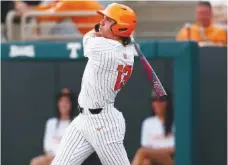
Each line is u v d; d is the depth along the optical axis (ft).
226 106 98.12
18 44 98.78
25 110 100.37
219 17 136.87
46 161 99.91
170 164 96.63
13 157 100.94
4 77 100.27
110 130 68.13
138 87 97.19
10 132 100.83
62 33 114.52
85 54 68.23
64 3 107.14
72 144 69.10
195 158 95.71
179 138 94.84
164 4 133.39
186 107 94.22
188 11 132.77
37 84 99.66
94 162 96.94
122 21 66.69
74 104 98.84
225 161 98.53
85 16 107.76
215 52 98.07
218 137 98.63
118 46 66.95
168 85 95.30
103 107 67.92
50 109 99.66
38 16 110.42
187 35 104.63
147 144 97.30
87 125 68.28
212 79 98.32
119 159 69.21
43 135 99.96
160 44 94.12
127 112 97.81
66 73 98.78
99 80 67.05
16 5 116.26
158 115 96.63
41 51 98.12
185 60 93.50
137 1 133.90
